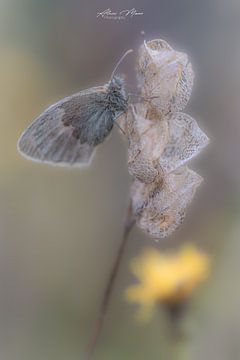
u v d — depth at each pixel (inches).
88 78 18.1
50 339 15.9
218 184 16.4
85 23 17.8
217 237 15.1
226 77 17.2
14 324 16.2
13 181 17.5
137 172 9.2
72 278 16.9
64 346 15.8
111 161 18.1
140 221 9.2
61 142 10.0
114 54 17.8
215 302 12.7
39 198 17.6
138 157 9.1
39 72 18.4
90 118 9.8
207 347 12.4
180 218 9.1
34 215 17.4
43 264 17.0
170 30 17.2
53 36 18.5
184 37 17.4
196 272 11.7
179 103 9.2
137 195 9.2
